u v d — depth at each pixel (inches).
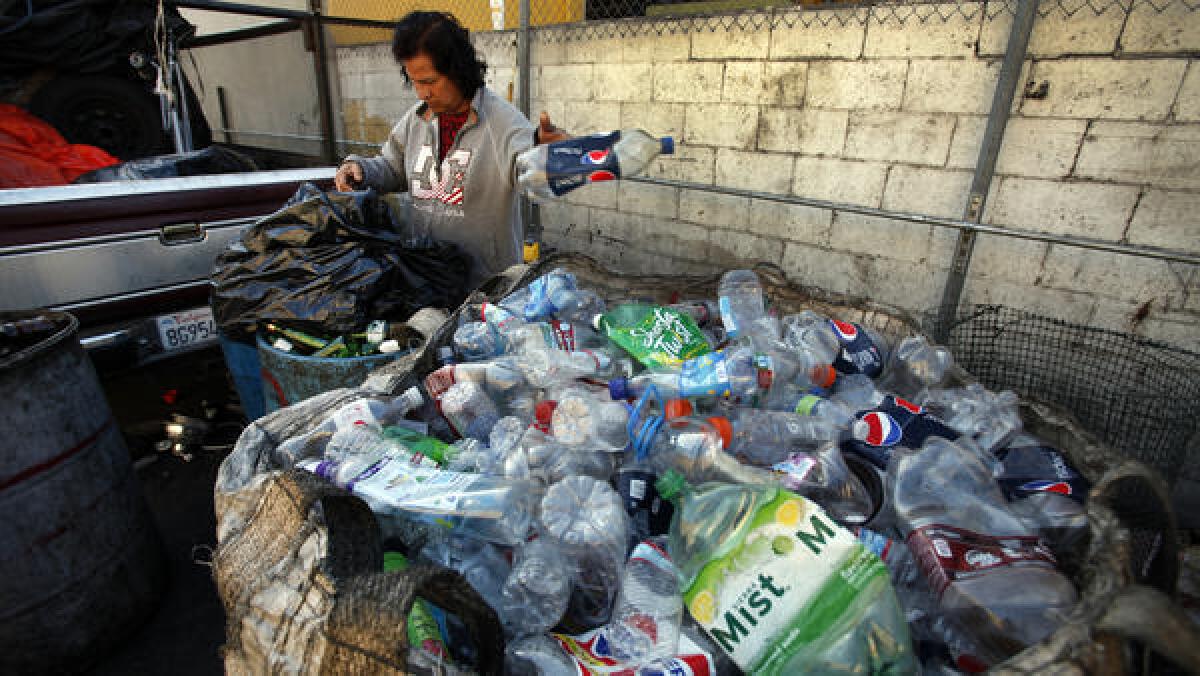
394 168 110.8
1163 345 89.7
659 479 49.9
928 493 47.6
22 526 65.7
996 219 106.6
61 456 68.2
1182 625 26.4
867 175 119.8
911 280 119.6
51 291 90.0
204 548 96.3
